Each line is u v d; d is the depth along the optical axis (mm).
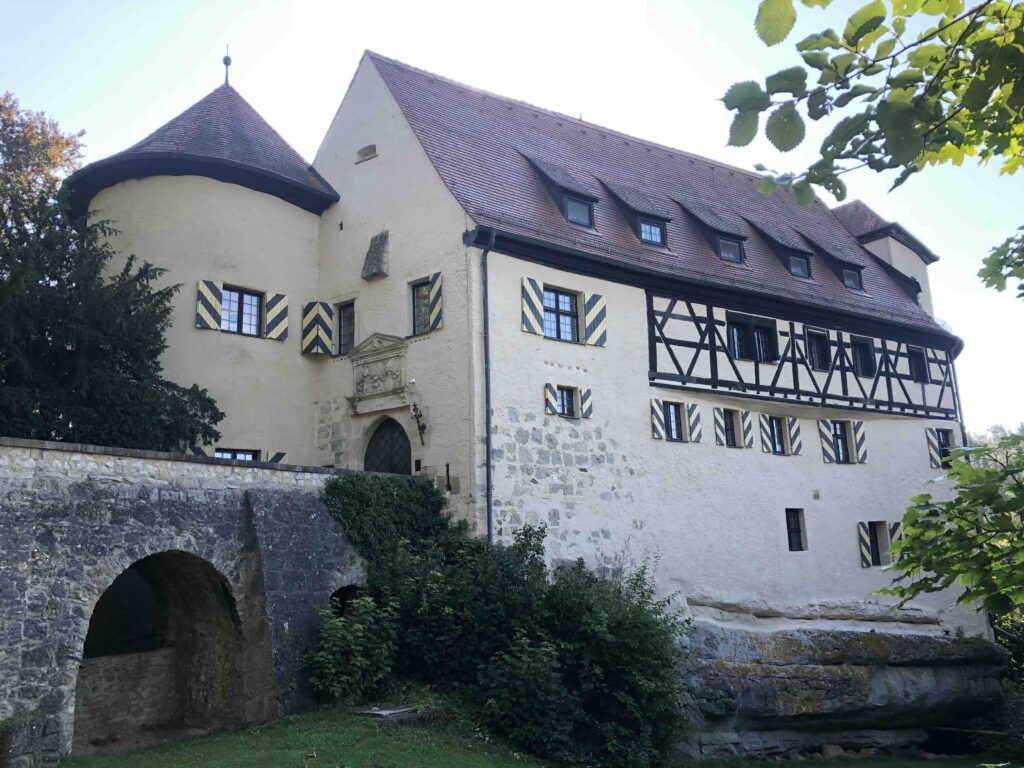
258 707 13039
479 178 18516
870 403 24375
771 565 21094
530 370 17312
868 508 23750
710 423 20609
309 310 19422
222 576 13219
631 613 14539
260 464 14008
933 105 4094
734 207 26031
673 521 19250
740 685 18766
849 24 3768
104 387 14352
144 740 13203
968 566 5590
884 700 21234
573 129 24594
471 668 14062
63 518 11461
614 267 19016
